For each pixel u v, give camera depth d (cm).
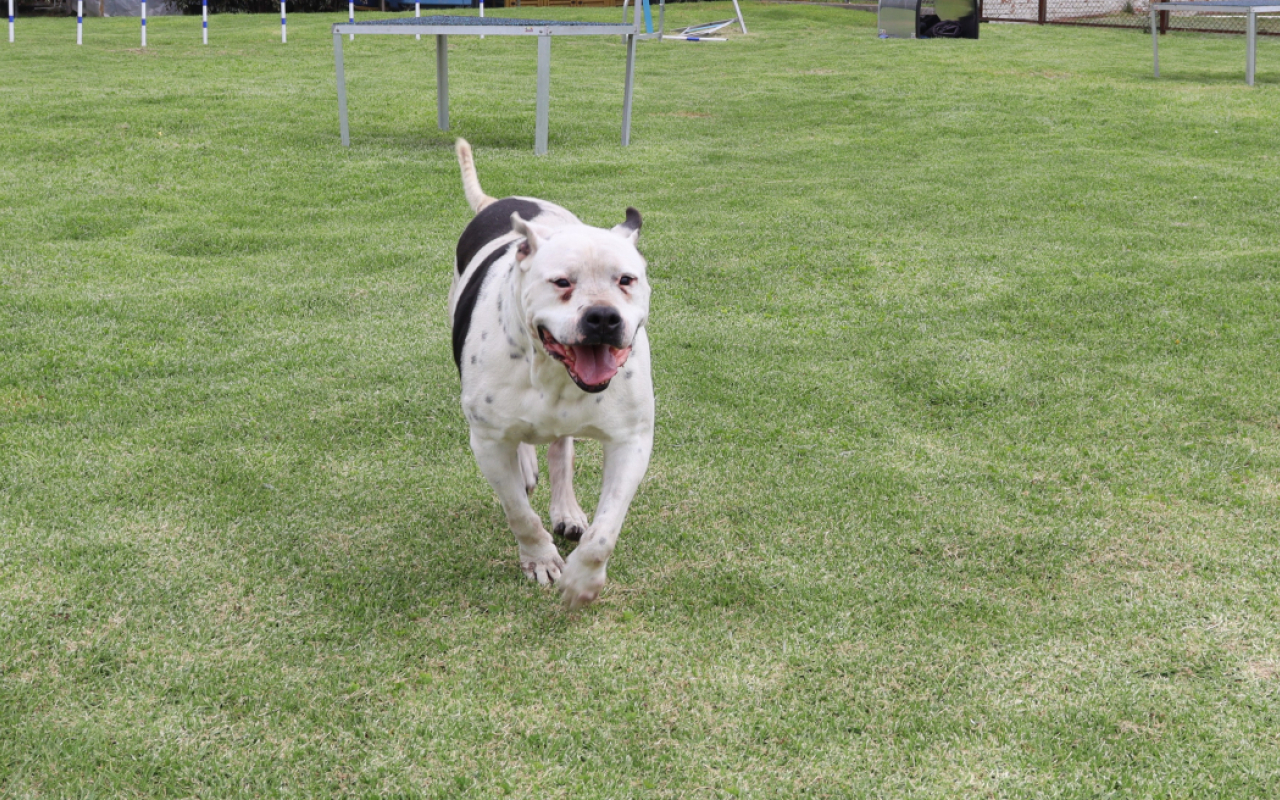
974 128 1223
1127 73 1645
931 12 2184
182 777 267
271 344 568
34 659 309
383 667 311
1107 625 332
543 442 335
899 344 577
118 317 603
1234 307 620
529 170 1010
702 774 271
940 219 840
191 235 780
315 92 1431
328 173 986
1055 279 679
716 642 325
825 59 1839
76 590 344
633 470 326
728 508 406
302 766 272
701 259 729
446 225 817
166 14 3080
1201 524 393
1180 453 452
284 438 458
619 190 942
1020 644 323
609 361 289
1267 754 276
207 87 1448
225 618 332
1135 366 543
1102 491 420
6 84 1438
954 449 460
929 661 316
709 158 1094
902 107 1352
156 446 448
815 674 310
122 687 299
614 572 362
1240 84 1515
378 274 693
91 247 748
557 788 267
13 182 928
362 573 359
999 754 278
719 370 541
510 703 297
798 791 266
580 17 2614
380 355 553
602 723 289
